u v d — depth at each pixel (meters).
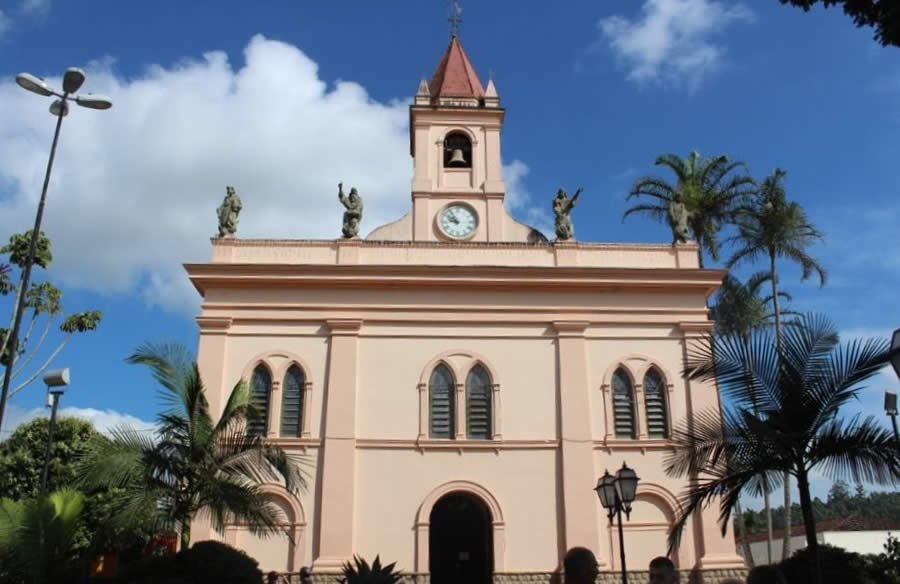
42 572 16.20
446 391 27.66
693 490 17.09
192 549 18.42
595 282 28.61
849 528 44.84
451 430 27.17
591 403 27.59
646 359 28.31
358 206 30.17
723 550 25.86
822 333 16.11
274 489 25.80
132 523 17.94
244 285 28.16
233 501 19.17
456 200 31.56
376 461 26.38
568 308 28.53
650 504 26.58
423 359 27.77
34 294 31.89
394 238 30.86
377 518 25.70
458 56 35.81
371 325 28.05
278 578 24.06
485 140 32.69
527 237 31.27
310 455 26.30
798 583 19.17
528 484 26.44
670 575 8.66
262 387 27.31
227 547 18.92
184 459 19.61
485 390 27.72
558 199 30.72
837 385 15.46
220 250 28.95
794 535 44.69
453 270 28.31
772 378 15.91
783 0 13.81
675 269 28.66
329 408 26.72
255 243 29.14
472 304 28.41
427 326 28.16
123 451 19.16
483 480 26.39
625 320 28.62
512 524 25.97
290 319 27.89
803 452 15.53
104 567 19.08
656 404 27.95
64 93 19.97
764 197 34.75
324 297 28.22
